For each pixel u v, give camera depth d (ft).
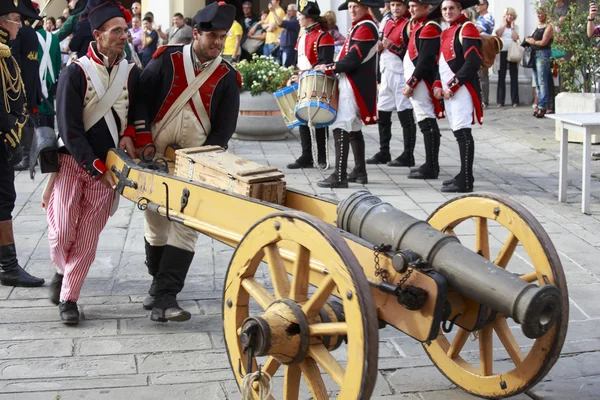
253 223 12.00
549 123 42.16
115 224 23.43
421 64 28.66
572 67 37.37
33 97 26.08
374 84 27.91
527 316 9.68
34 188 27.71
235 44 52.95
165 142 16.21
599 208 25.57
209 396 13.30
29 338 15.58
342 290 9.91
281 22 51.90
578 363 14.60
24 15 17.43
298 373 11.37
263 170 13.29
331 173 30.63
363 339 9.67
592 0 34.96
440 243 10.68
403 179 29.78
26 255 20.66
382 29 32.35
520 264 19.79
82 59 15.56
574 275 19.26
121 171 15.11
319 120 27.86
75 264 16.19
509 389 12.30
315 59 28.50
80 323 16.37
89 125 15.69
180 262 16.10
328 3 50.42
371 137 39.19
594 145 36.19
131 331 15.99
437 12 29.30
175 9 55.88
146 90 16.07
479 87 27.50
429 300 10.19
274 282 11.09
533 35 43.70
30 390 13.41
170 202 13.78
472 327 11.53
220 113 16.35
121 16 15.37
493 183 29.30
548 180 29.78
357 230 11.51
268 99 36.22
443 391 13.52
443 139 38.70
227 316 11.86
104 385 13.64
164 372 14.19
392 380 13.98
